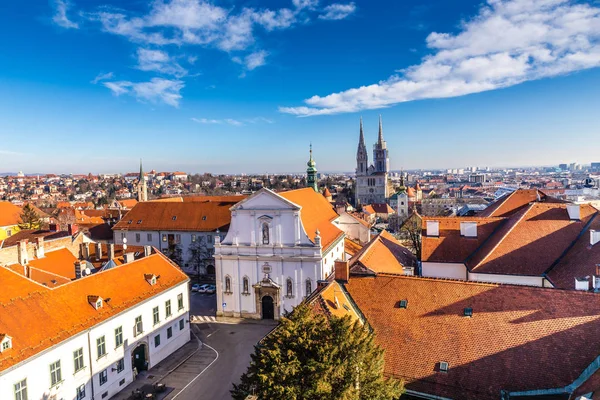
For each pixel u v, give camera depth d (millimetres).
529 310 29359
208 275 93312
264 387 23672
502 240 44750
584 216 44562
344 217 91750
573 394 24000
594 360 25516
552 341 27391
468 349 28891
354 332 25672
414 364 29312
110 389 43125
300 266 62906
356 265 38281
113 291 46812
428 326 30922
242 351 53750
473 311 30625
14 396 33469
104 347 42688
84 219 131500
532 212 46812
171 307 53594
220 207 96875
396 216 177750
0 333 34094
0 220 104500
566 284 36500
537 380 26172
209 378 46750
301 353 24891
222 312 66750
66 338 37969
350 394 22625
